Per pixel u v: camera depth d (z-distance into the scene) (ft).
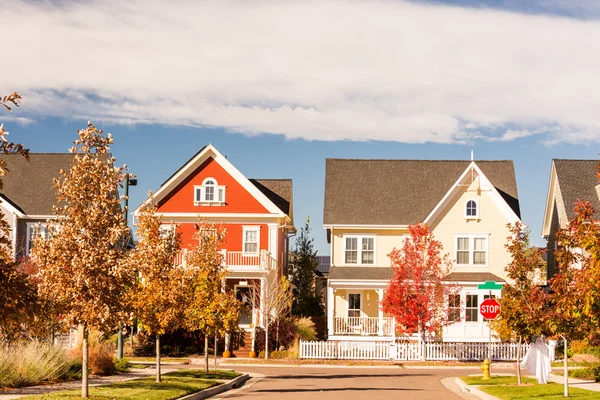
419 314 134.00
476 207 155.94
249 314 153.79
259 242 157.79
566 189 146.92
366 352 137.80
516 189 165.17
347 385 89.56
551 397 69.77
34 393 67.26
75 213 62.44
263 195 158.10
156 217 84.48
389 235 158.81
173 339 142.51
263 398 72.74
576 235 59.62
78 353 92.48
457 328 144.97
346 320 148.56
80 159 63.36
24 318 37.55
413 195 163.22
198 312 97.45
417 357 136.15
